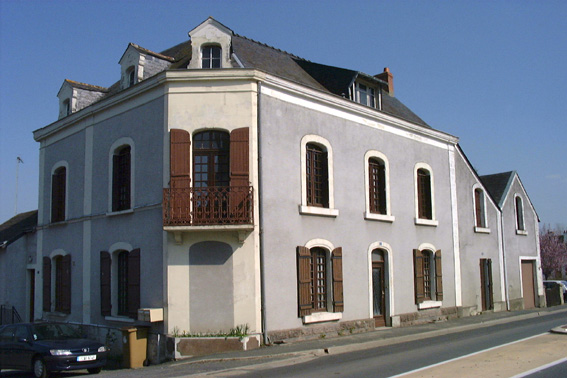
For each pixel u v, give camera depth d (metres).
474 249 23.81
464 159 23.97
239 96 14.62
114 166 16.83
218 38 15.20
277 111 15.30
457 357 11.55
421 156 21.12
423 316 19.98
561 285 33.00
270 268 14.53
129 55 16.89
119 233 16.23
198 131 14.62
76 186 18.52
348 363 11.46
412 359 11.56
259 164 14.56
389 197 19.12
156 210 14.94
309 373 10.38
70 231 18.62
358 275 17.42
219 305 13.95
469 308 22.75
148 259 15.01
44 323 14.08
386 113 19.11
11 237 22.25
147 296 14.88
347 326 16.64
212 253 14.12
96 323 16.84
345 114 17.67
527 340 14.05
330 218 16.64
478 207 25.06
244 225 13.73
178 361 13.21
